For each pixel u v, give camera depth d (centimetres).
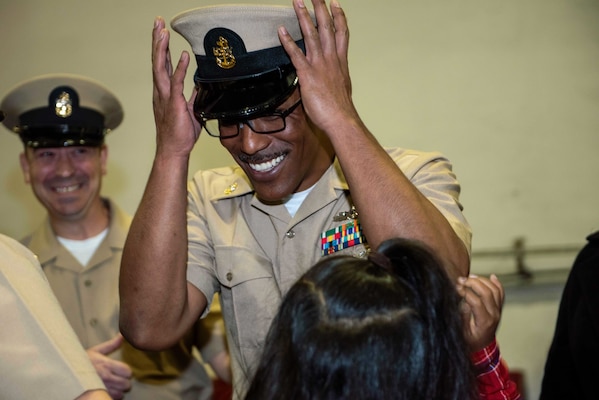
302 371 137
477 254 474
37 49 496
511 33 475
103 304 334
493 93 475
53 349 194
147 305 223
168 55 218
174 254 222
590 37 471
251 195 239
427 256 144
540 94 473
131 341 229
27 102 342
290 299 143
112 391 308
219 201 242
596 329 276
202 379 335
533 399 464
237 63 207
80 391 192
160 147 221
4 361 191
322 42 203
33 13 497
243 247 234
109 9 495
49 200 340
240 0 477
